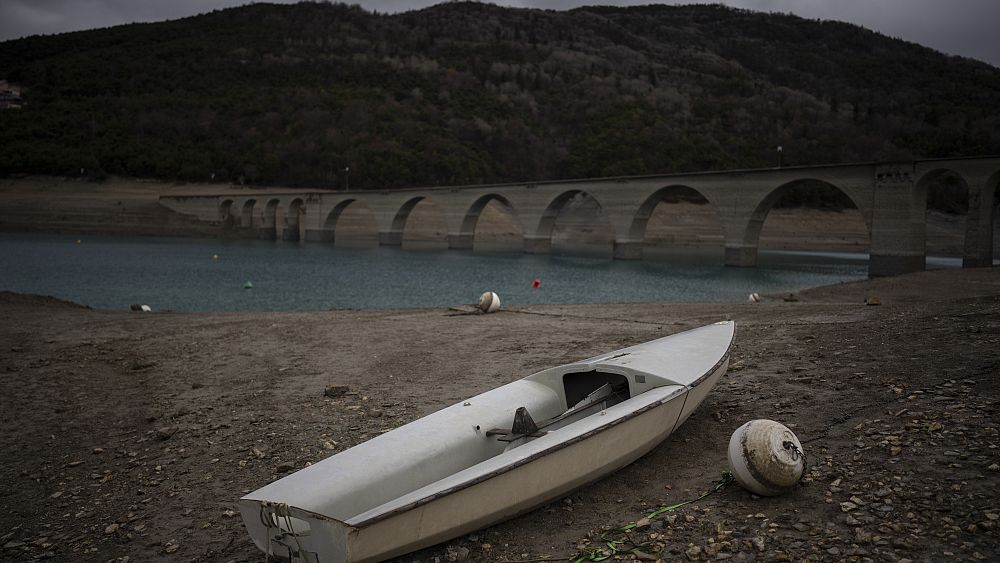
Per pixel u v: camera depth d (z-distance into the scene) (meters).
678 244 113.62
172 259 60.62
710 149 159.12
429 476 5.93
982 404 7.05
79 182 135.12
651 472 6.65
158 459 8.27
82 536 6.47
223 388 11.24
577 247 105.31
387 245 102.12
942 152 170.00
